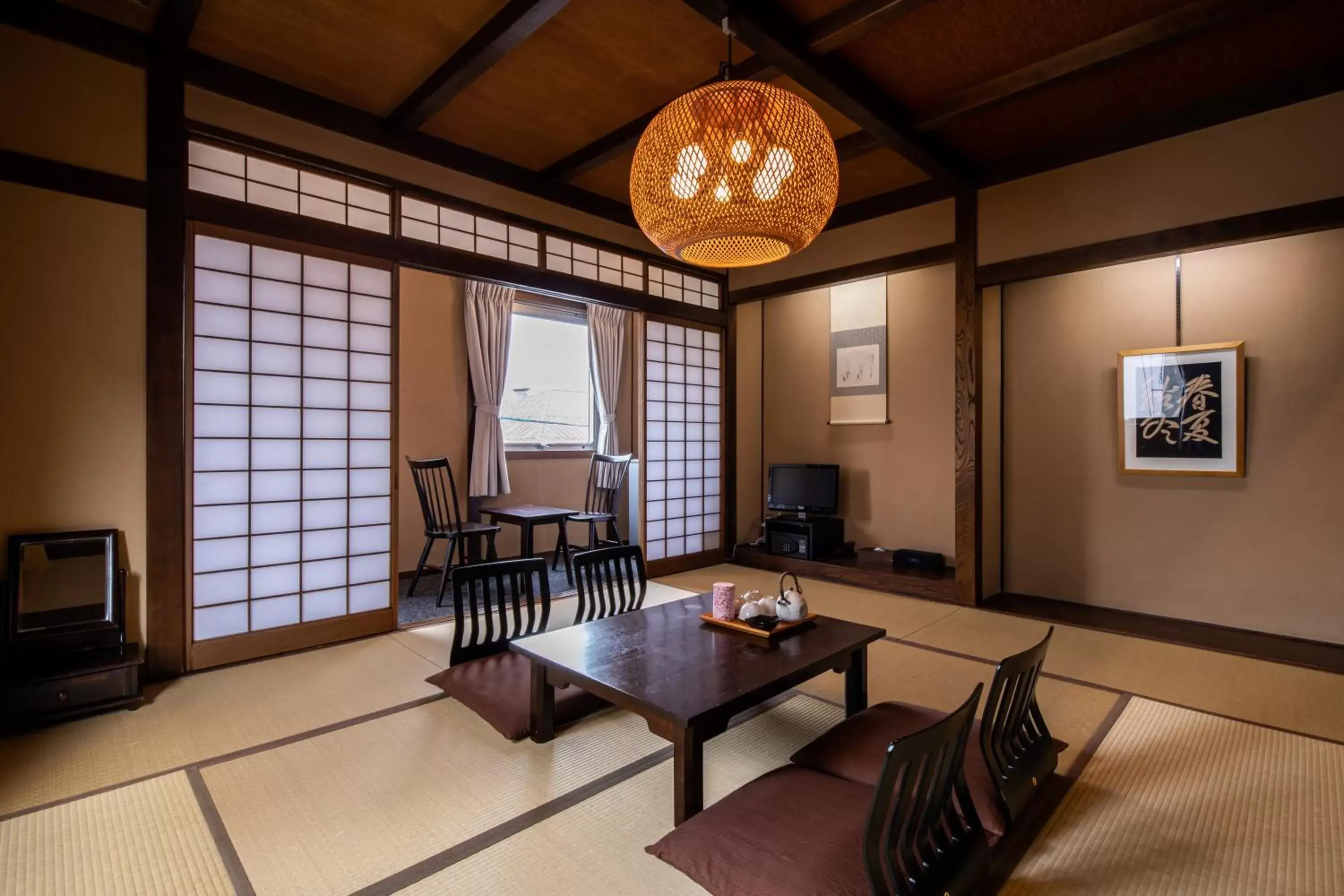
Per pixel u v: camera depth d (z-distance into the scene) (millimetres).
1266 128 3150
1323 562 3328
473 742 2234
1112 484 4004
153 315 2814
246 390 3080
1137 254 3523
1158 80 3145
